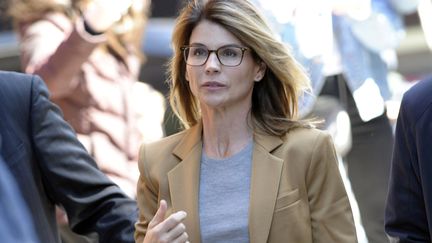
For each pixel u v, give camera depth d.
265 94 8.18
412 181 7.96
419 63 16.16
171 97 8.46
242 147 8.00
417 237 8.02
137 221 8.23
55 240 8.23
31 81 8.17
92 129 11.70
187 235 7.56
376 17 14.16
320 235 7.79
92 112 11.72
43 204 8.09
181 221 7.67
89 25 11.55
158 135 12.70
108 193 8.21
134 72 12.34
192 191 7.88
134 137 12.16
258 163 7.86
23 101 8.05
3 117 7.95
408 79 16.11
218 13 7.86
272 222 7.67
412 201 7.98
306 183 7.84
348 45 13.92
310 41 13.55
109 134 11.79
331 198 7.84
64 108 11.66
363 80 13.95
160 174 8.06
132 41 12.27
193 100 8.39
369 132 13.92
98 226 8.21
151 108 12.67
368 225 13.84
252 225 7.65
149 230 7.46
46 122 8.09
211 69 7.84
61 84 11.55
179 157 8.07
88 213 8.20
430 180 7.79
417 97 7.89
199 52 7.94
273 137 7.98
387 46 14.24
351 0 13.87
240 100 8.01
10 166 7.86
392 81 14.81
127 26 12.11
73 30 11.52
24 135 8.00
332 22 13.78
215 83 7.88
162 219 7.49
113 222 8.18
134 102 12.24
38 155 8.05
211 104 7.89
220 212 7.78
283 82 8.09
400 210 8.03
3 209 4.92
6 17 12.41
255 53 7.99
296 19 13.50
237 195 7.82
